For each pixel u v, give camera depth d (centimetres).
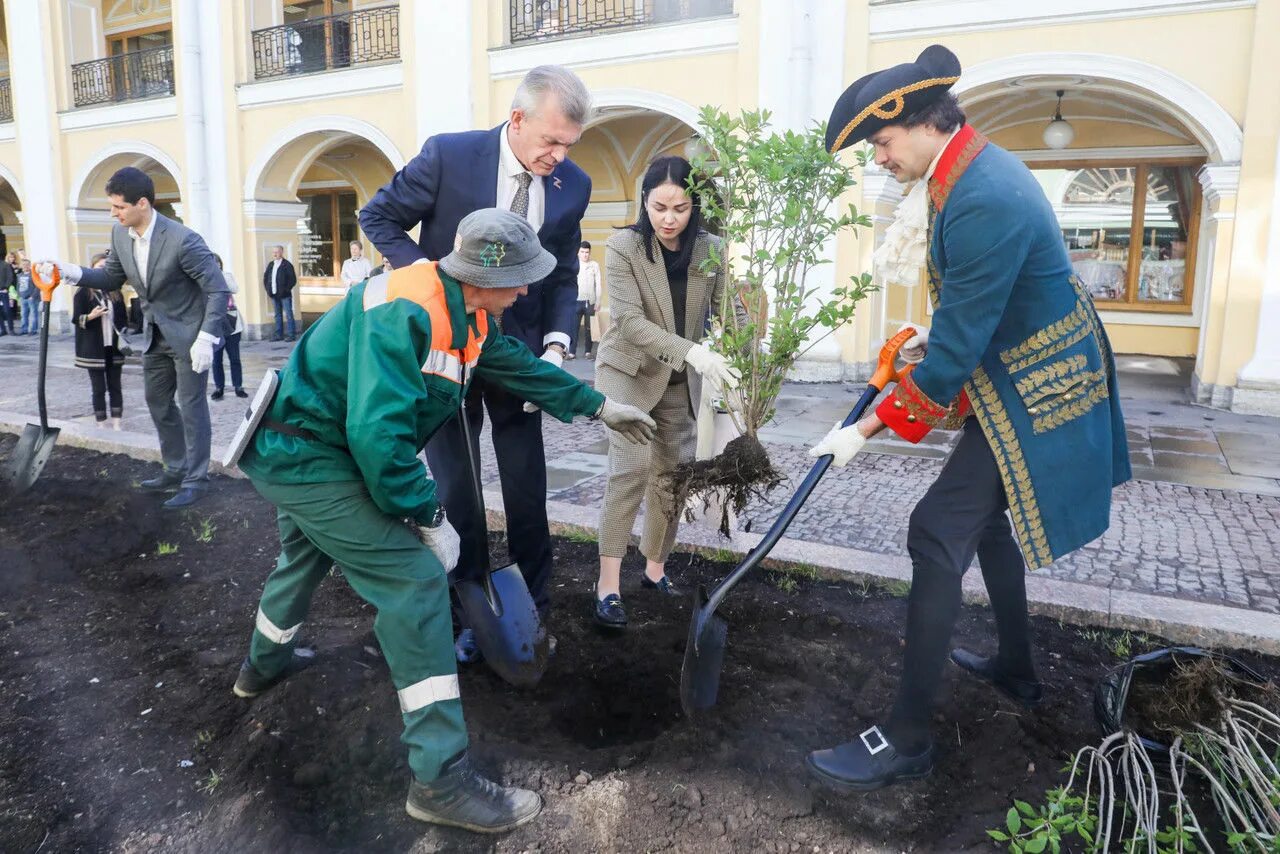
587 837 206
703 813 211
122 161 1669
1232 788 210
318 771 226
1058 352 211
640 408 308
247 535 421
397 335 196
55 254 1719
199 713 264
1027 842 188
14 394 907
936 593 216
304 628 308
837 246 978
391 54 1349
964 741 238
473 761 227
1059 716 249
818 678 273
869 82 209
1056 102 1148
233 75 1430
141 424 721
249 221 1467
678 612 326
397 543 211
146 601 350
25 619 336
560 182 290
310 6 1612
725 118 263
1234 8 812
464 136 281
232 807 220
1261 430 750
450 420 286
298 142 1442
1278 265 816
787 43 966
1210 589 366
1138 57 848
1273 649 293
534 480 299
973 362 204
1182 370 1116
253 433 212
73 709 271
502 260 205
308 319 1864
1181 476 582
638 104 1083
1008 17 883
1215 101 830
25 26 1667
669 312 300
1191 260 1198
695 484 269
